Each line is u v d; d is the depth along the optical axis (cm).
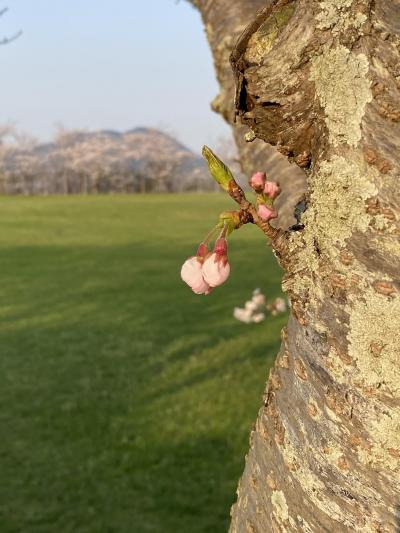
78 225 4128
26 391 1073
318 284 126
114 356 1280
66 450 839
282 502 138
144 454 818
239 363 1206
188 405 980
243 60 136
